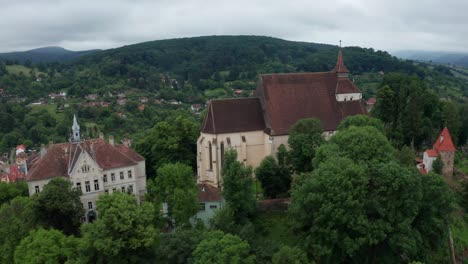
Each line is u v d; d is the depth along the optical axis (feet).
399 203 215.92
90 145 313.12
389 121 423.23
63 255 205.77
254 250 208.44
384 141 261.65
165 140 375.45
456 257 256.32
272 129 351.05
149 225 214.07
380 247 229.66
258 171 298.56
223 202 280.51
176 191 248.52
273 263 187.93
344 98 382.63
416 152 413.18
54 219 246.27
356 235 213.87
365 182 213.66
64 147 309.83
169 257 200.95
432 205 231.09
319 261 219.00
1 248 228.43
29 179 286.46
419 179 225.56
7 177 420.77
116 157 314.96
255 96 379.96
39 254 200.23
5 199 311.47
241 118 357.00
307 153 294.05
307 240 217.15
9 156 640.99
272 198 298.76
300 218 223.71
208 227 260.42
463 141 467.11
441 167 350.43
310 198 212.84
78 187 291.79
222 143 350.02
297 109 364.38
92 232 204.95
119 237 204.33
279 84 368.68
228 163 266.98
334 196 210.18
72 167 291.38
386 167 221.05
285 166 304.91
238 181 246.47
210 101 356.18
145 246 205.98
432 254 243.60
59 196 243.81
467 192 310.24
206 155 357.00
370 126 286.05
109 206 217.15
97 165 297.33
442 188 234.38
